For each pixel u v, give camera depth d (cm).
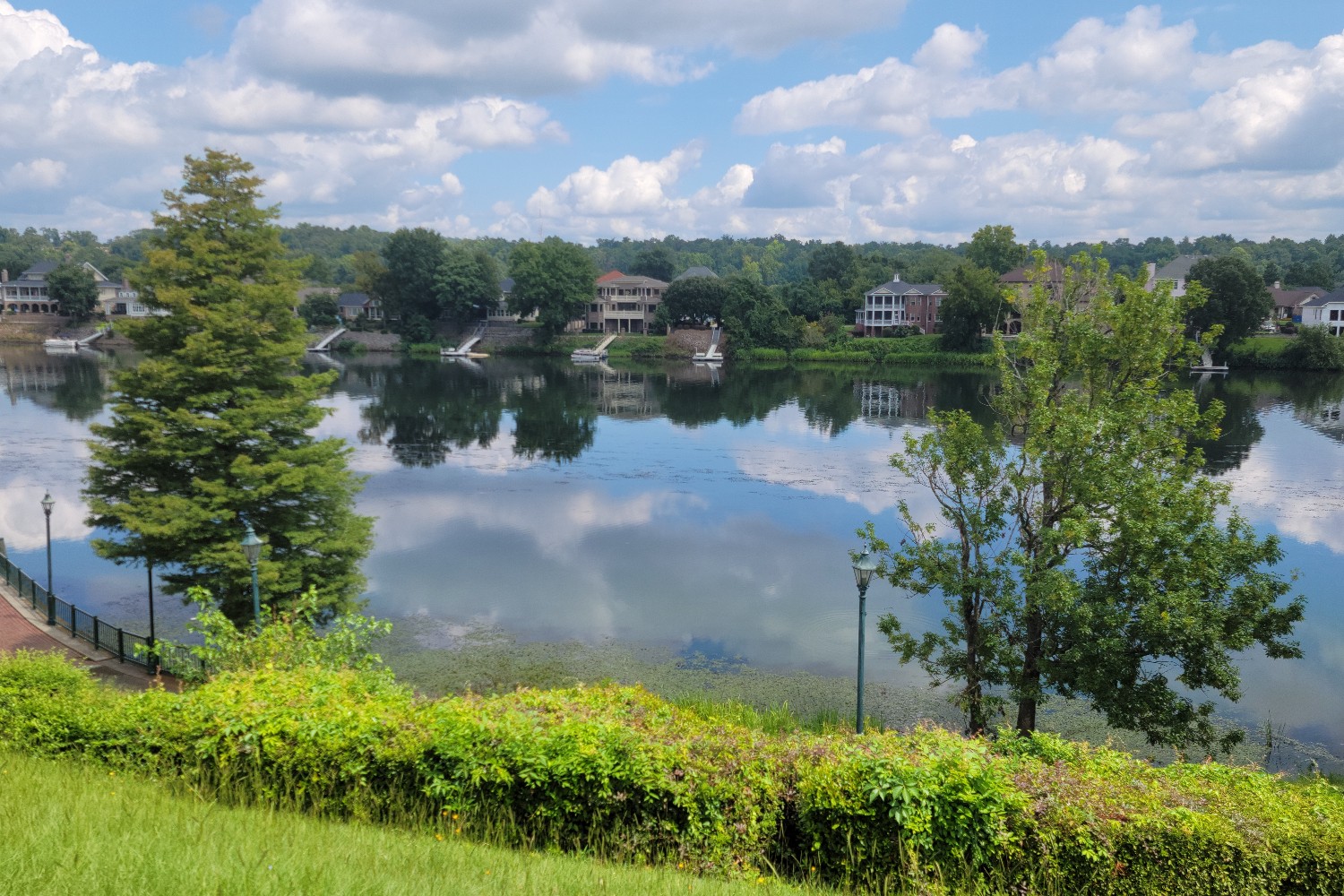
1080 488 1797
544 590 3195
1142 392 1875
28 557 3425
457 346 13875
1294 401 8075
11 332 14162
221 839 853
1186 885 888
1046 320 2022
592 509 4394
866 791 937
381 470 5244
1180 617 1609
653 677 2477
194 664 2005
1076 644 1717
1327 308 12431
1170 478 1825
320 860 800
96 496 2433
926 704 2325
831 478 5128
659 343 13538
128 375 2389
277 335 2533
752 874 914
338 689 1167
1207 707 1730
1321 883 895
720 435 6594
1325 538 3794
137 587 3103
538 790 978
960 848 916
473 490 4766
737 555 3659
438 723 1030
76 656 2302
